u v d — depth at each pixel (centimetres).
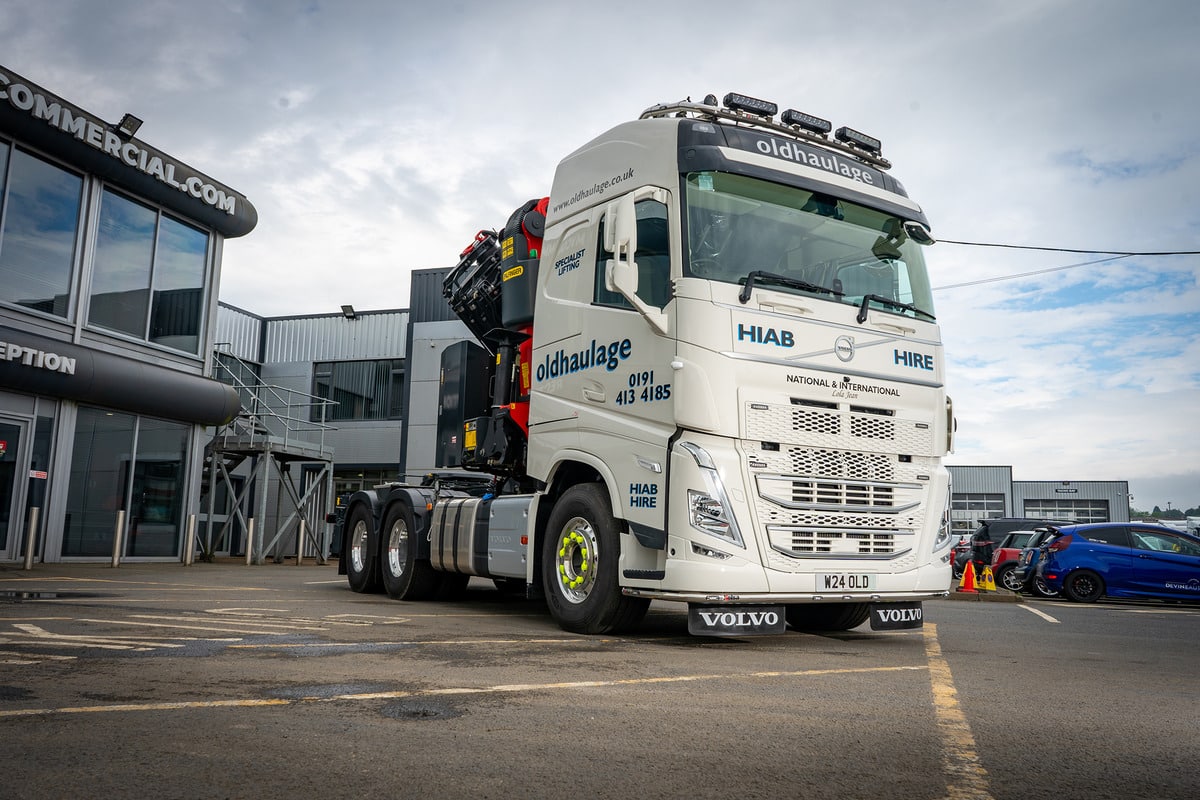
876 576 661
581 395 727
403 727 342
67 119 1576
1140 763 323
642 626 782
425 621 765
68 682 421
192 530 1791
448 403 1015
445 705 385
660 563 632
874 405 682
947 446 734
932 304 751
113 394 1669
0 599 855
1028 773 306
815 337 664
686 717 376
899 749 333
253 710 366
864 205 733
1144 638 859
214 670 462
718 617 619
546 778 282
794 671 528
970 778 296
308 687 419
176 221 1883
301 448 2209
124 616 726
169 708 366
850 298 695
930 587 687
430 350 2791
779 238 680
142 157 1728
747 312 641
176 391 1794
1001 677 535
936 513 705
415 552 1002
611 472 679
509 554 824
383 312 2930
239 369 2906
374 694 405
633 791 271
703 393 618
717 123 707
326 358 2961
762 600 616
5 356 1467
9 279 1537
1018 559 1956
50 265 1611
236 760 293
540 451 771
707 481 611
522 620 811
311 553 2552
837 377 666
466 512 926
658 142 690
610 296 709
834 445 657
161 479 1838
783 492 632
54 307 1617
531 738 331
